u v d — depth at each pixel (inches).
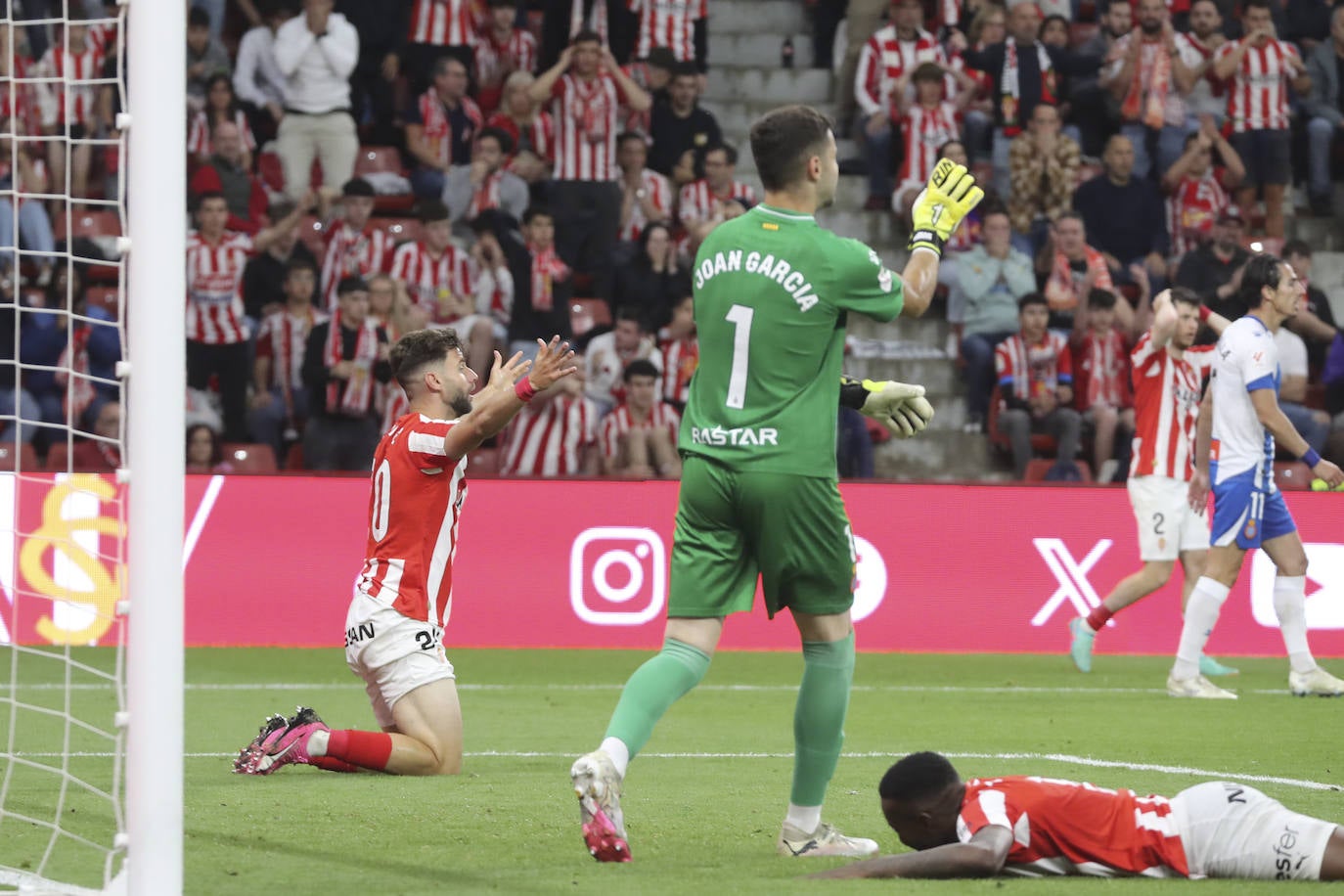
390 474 859.4
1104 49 2329.0
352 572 1684.3
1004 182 2236.7
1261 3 2322.8
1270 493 1330.0
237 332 1945.1
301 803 738.8
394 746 839.1
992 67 2271.2
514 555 1695.4
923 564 1734.7
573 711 1198.3
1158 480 1478.8
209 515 1668.3
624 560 1707.7
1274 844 539.5
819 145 607.2
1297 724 1128.2
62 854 612.4
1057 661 1648.6
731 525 600.4
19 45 2069.4
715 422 599.5
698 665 598.5
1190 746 999.0
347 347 1909.4
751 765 911.0
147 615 504.1
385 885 544.4
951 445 2116.1
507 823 687.1
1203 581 1318.9
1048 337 2062.0
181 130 521.0
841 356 609.3
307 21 2106.3
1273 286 1275.8
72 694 1248.8
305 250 1995.6
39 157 2047.2
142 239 514.6
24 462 1856.5
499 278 2011.6
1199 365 1644.9
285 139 2117.4
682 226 2186.3
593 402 1983.3
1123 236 2237.9
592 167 2130.9
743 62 2476.6
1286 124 2324.1
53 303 1935.3
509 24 2241.6
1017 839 545.6
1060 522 1748.3
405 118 2166.6
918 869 536.7
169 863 502.3
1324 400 2145.7
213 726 1080.8
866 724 1123.3
